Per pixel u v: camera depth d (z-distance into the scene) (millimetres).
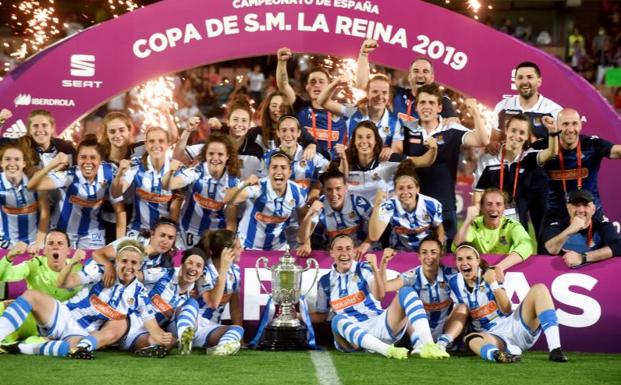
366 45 10906
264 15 11516
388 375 7438
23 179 9867
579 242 9750
